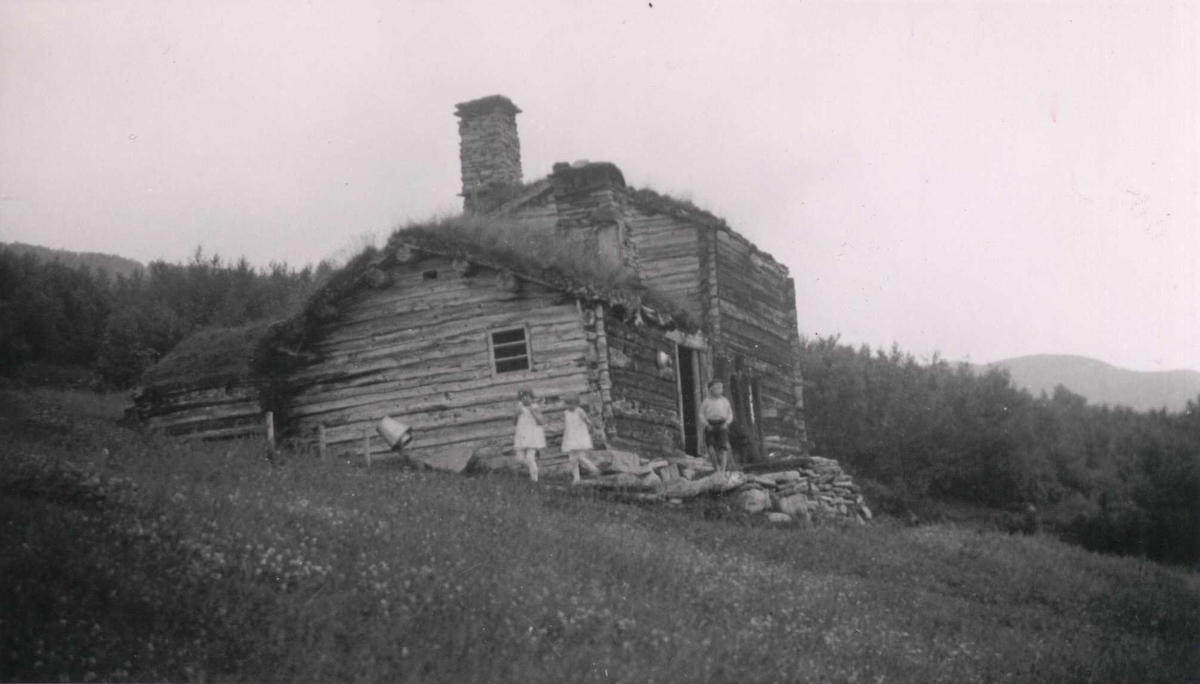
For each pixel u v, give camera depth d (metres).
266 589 10.58
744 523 22.25
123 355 39.66
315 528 12.98
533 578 12.84
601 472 23.73
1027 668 14.77
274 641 9.64
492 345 25.78
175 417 26.52
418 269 26.31
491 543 14.15
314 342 26.69
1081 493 45.56
